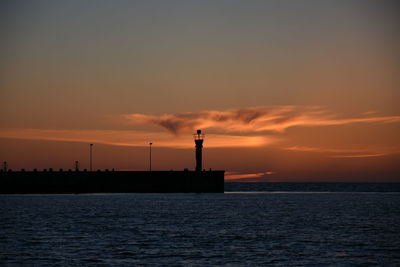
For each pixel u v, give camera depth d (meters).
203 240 75.31
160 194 196.25
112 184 192.75
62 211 121.12
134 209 127.06
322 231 85.75
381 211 127.06
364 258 63.16
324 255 64.56
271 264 59.38
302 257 63.12
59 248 68.50
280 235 80.62
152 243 72.62
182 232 83.88
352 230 87.44
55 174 191.25
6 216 109.31
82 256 63.44
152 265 58.84
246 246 70.19
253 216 110.81
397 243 73.56
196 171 197.12
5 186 189.62
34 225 93.06
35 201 155.88
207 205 142.12
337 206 145.12
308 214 116.94
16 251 66.44
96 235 80.25
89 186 191.88
